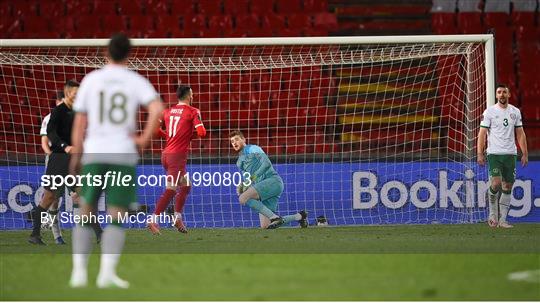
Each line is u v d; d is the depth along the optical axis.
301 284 26.30
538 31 75.38
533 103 70.62
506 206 48.03
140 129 60.59
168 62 57.78
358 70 67.88
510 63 72.88
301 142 63.78
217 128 64.69
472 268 30.05
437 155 55.66
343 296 24.06
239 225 51.69
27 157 52.38
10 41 48.34
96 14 75.69
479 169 52.06
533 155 52.62
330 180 52.28
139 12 76.50
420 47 55.75
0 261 32.94
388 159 53.03
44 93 64.94
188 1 76.94
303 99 66.44
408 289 25.27
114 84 25.28
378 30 75.38
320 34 74.31
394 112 66.69
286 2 77.69
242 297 23.86
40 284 26.56
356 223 52.09
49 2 76.19
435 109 65.81
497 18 76.81
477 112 54.34
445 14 76.81
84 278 26.00
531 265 30.86
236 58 62.50
